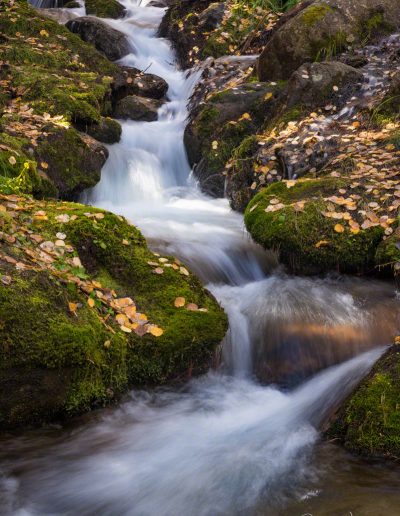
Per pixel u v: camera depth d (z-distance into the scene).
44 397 3.85
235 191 7.21
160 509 3.21
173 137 8.95
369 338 4.72
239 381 4.69
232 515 3.12
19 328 3.76
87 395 4.00
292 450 3.70
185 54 11.87
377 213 5.55
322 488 3.29
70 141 7.14
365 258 5.37
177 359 4.39
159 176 8.41
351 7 9.07
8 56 9.30
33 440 3.80
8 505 3.24
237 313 5.05
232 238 6.16
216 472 3.50
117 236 5.00
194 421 4.12
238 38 11.42
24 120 7.37
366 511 3.05
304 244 5.44
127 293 4.65
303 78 7.96
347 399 3.92
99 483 3.43
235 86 8.90
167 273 4.82
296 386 4.59
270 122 8.13
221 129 8.30
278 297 5.20
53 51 9.89
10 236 4.44
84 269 4.56
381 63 8.47
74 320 4.05
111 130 8.39
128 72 10.59
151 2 15.05
